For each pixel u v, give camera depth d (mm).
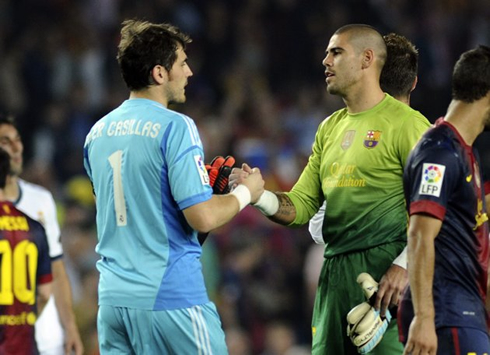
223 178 21453
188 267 19719
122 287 19656
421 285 17672
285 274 47438
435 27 65688
